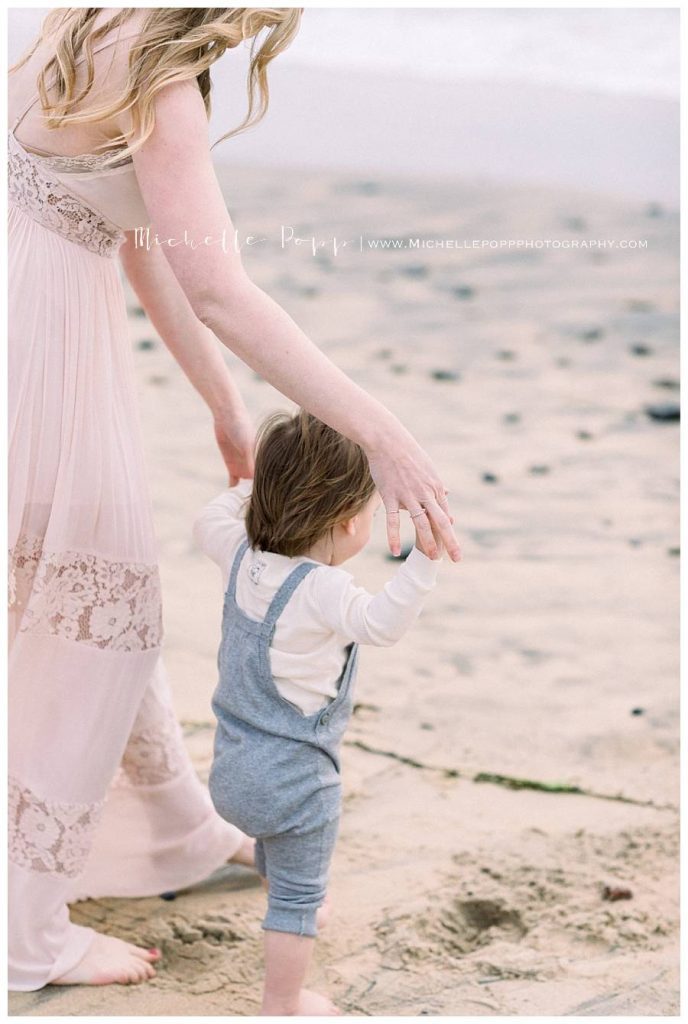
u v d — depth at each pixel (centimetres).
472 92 859
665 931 205
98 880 216
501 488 411
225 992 191
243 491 212
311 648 183
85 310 183
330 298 574
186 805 217
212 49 165
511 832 233
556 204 696
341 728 190
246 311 162
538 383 497
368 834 231
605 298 588
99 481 185
